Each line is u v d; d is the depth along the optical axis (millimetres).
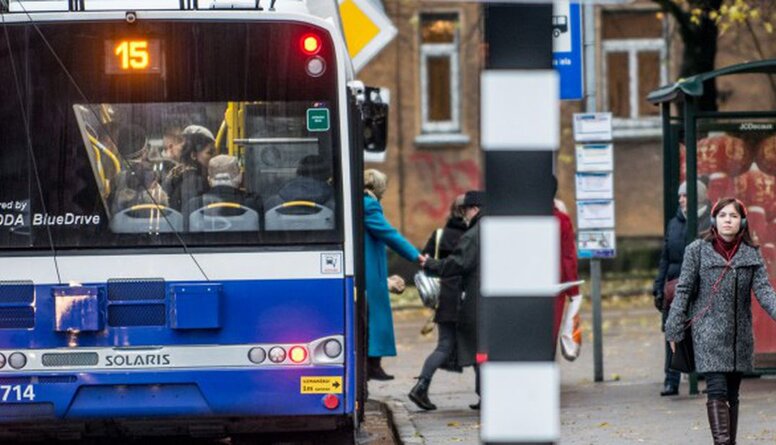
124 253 24969
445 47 85188
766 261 36438
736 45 80250
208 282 25000
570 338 36781
